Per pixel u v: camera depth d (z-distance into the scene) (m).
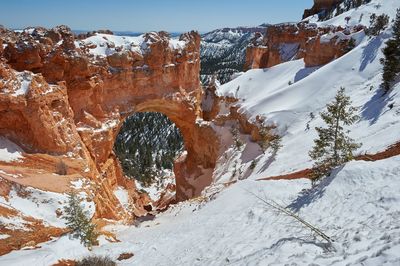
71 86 38.25
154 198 80.12
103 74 42.66
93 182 30.42
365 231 10.66
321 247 10.66
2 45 30.89
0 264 15.76
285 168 31.14
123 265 17.16
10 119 29.77
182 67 52.56
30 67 34.75
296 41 74.94
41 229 21.03
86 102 40.31
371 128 27.84
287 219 15.84
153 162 116.12
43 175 27.14
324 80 45.31
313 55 55.41
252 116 48.56
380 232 10.16
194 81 56.41
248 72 65.38
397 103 28.75
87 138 38.41
